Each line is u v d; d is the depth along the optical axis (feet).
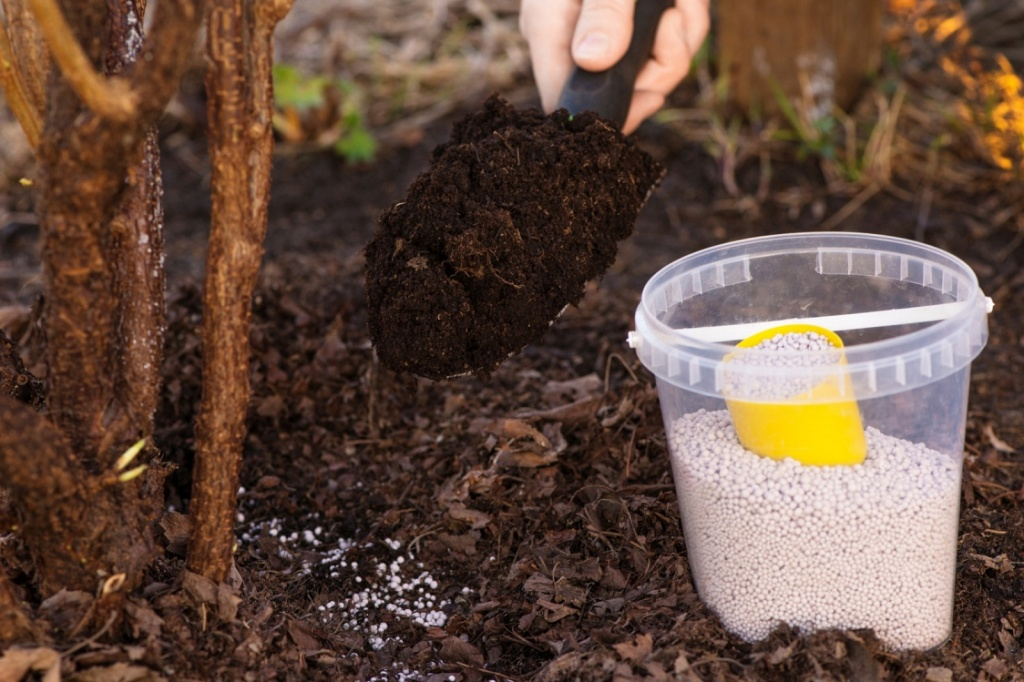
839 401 2.83
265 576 3.19
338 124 5.06
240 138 2.77
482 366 3.02
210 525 2.91
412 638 3.13
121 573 2.85
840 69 4.63
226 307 2.81
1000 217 4.20
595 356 3.77
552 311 3.04
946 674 2.96
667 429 3.02
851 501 2.89
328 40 5.80
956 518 2.96
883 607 2.95
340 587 3.22
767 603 2.96
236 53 2.75
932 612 2.98
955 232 4.17
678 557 3.10
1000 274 4.02
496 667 3.05
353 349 3.68
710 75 5.09
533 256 3.01
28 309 3.73
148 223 2.90
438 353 2.99
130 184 2.79
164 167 4.94
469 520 3.28
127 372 2.89
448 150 3.09
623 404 3.46
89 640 2.83
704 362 2.87
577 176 3.06
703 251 3.06
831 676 2.89
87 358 2.81
